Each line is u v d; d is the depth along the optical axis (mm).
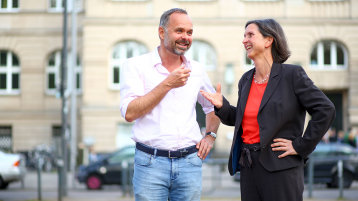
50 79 31750
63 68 15633
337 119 29922
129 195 14859
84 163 26656
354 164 16203
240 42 28844
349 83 29094
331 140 25578
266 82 4355
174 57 4594
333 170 16062
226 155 27359
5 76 31844
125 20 29047
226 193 14805
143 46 29312
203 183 15008
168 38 4465
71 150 25812
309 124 4137
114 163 16875
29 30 31469
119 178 16797
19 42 31516
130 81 4566
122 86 4613
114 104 29031
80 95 31156
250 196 4324
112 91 29062
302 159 4242
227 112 4562
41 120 31516
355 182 18734
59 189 13523
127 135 29062
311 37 28875
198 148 4664
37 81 31484
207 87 4816
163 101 4512
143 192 4527
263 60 4375
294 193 4184
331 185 16297
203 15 29078
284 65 4312
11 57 31891
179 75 4312
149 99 4363
